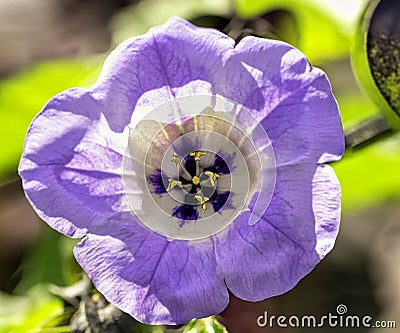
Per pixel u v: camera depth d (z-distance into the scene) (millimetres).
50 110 136
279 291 138
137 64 137
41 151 136
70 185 137
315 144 138
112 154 139
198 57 137
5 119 181
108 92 137
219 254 140
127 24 181
